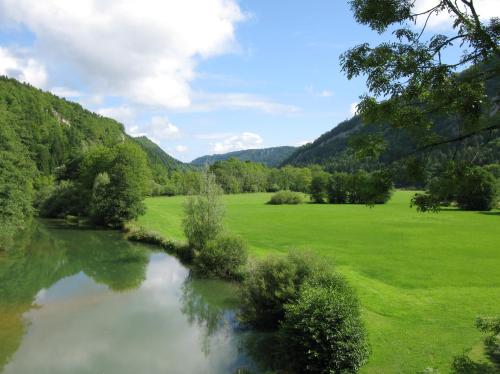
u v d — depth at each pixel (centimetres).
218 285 3394
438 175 981
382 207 10231
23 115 15150
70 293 3297
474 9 884
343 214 8688
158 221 7319
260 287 2344
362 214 8625
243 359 2067
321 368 1697
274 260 2370
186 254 4419
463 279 3194
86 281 3662
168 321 2656
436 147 991
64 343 2328
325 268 2277
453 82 905
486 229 6022
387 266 3681
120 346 2284
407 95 937
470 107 858
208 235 4181
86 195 8194
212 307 2905
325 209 10119
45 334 2453
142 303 3034
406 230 6041
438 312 2377
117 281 3653
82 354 2188
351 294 1977
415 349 1873
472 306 2486
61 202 8688
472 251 4353
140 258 4588
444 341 1948
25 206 5578
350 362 1667
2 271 4006
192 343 2300
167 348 2245
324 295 1772
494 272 3419
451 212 8431
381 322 2230
